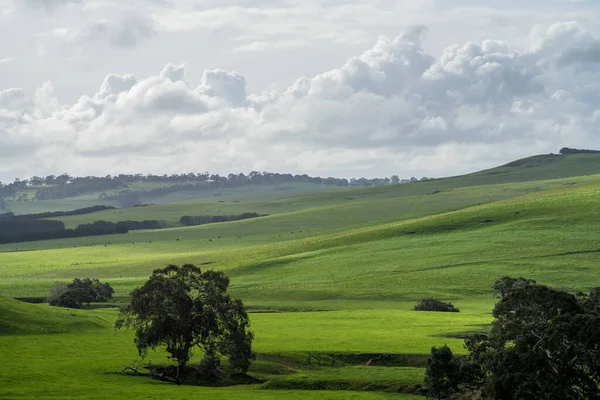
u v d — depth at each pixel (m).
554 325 52.12
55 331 93.38
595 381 52.53
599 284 141.50
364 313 121.12
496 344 55.75
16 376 66.25
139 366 74.31
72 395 58.41
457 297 140.50
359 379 69.12
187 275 75.62
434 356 59.19
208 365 73.50
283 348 85.94
